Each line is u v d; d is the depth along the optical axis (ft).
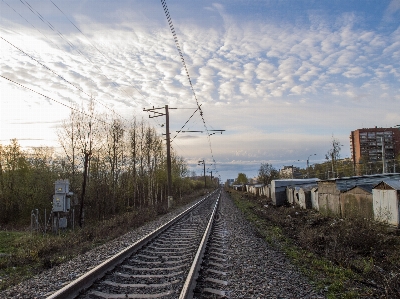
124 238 45.85
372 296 23.15
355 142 264.52
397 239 40.14
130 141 121.49
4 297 20.40
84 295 20.02
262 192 167.63
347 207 63.10
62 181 66.08
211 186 476.13
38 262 33.71
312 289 23.53
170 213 91.76
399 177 81.30
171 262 29.14
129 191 119.55
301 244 42.68
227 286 22.63
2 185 93.66
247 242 41.14
